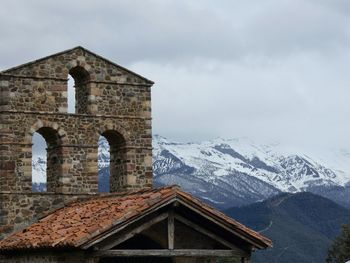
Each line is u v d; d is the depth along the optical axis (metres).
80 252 43.25
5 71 54.41
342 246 105.88
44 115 55.34
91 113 56.69
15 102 54.62
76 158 55.88
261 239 46.06
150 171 58.00
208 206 45.00
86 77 57.19
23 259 48.44
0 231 53.38
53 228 47.84
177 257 49.19
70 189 55.44
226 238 46.38
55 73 55.94
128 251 43.72
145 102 58.34
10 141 54.28
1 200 53.66
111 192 55.69
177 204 44.38
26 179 54.50
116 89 57.59
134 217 43.28
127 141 57.50
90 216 46.50
